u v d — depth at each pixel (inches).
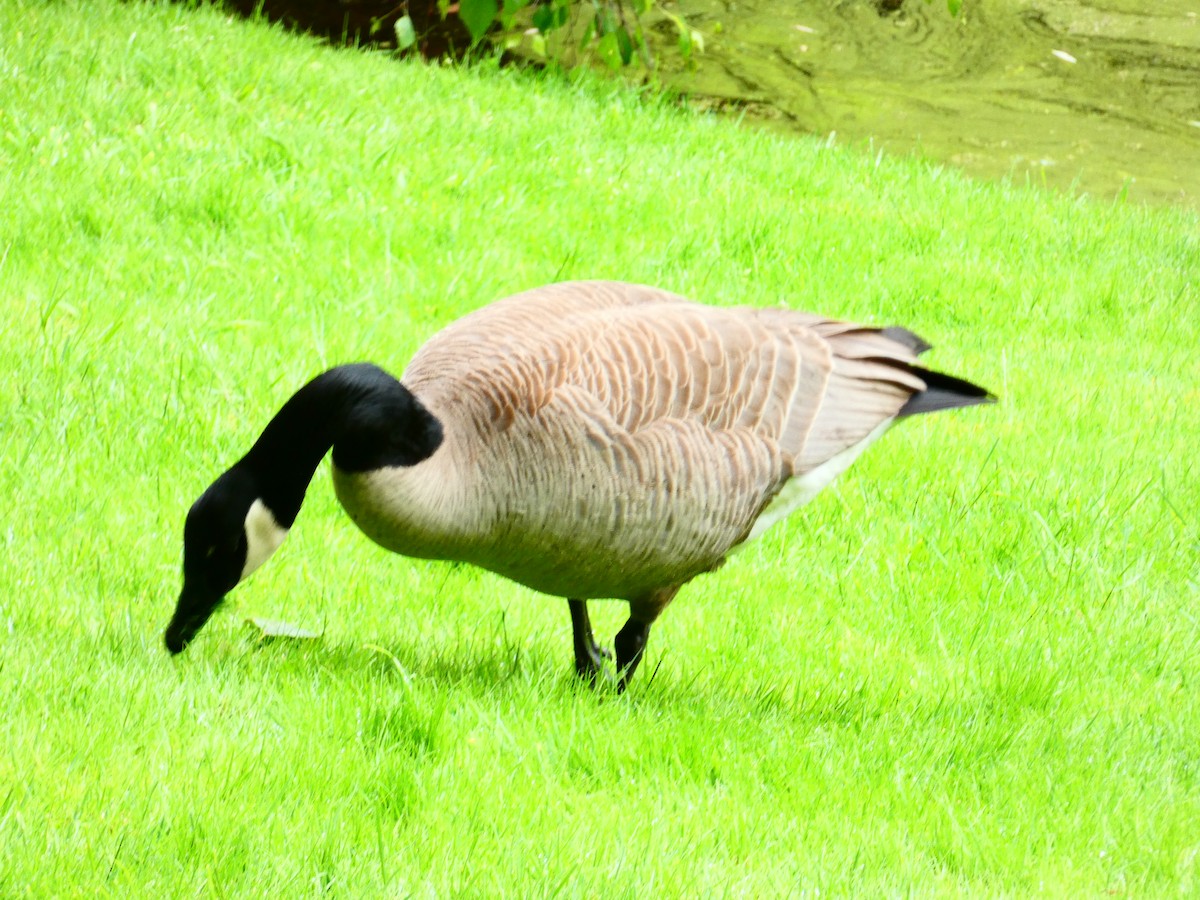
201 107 651.5
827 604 419.5
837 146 825.5
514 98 784.9
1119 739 361.1
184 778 276.2
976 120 939.3
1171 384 595.5
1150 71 1046.4
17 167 557.6
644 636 354.3
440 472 297.9
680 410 324.5
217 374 455.5
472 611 392.2
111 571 364.5
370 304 529.3
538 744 311.3
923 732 351.3
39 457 402.3
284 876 255.6
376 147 654.5
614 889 265.9
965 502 475.8
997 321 634.8
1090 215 766.5
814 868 282.4
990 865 297.1
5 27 680.4
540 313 336.2
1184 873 301.9
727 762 320.5
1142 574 448.8
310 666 334.6
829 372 358.0
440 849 272.2
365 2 965.2
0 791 262.4
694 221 663.8
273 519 310.3
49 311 454.9
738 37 1037.2
